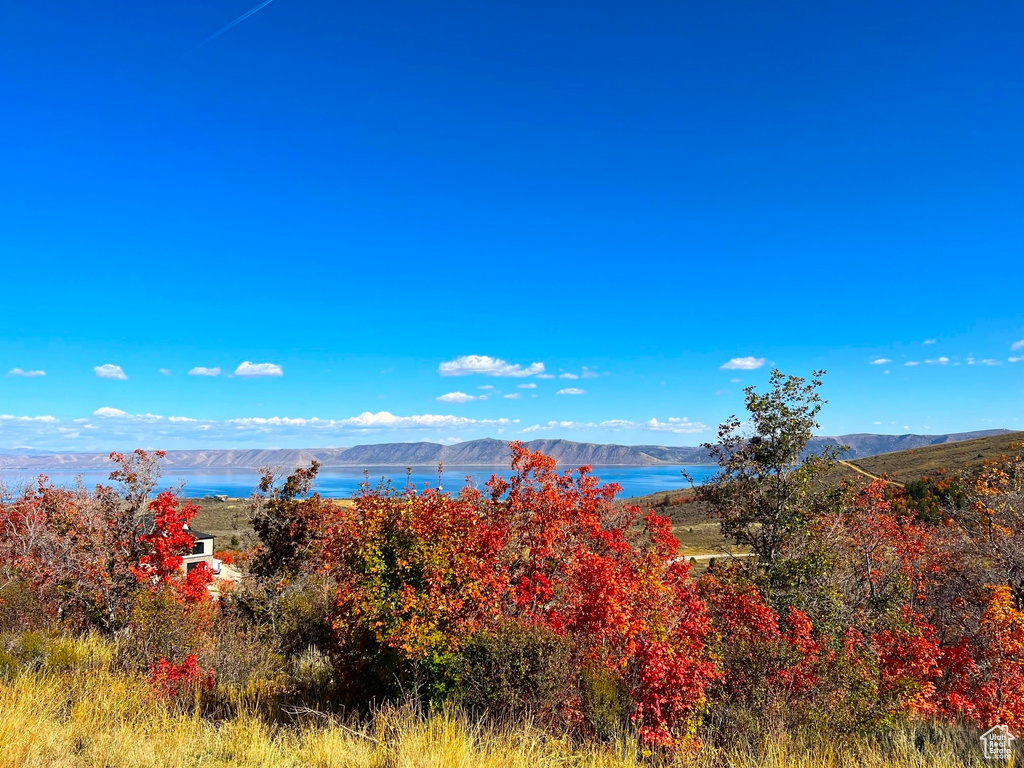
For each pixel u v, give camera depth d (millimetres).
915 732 8305
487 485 12414
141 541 14812
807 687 8539
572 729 7879
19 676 8781
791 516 15133
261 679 11297
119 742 6430
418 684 8375
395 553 9242
